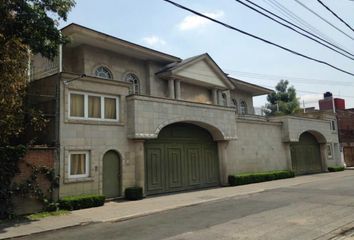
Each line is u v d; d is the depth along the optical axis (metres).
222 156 21.59
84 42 18.84
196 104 19.42
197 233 8.68
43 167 12.80
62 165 13.61
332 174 28.50
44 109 14.52
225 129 21.27
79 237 8.99
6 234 9.45
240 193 16.95
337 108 40.91
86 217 11.59
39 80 14.92
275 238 7.95
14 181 11.95
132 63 21.66
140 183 16.22
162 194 17.69
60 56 15.23
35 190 12.41
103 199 14.06
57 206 12.88
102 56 19.94
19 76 11.36
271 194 16.19
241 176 21.50
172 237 8.39
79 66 19.08
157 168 17.88
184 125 19.91
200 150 20.70
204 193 17.58
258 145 24.94
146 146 17.45
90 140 14.75
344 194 15.19
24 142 15.05
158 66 22.95
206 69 24.75
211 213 11.62
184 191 18.89
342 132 36.62
